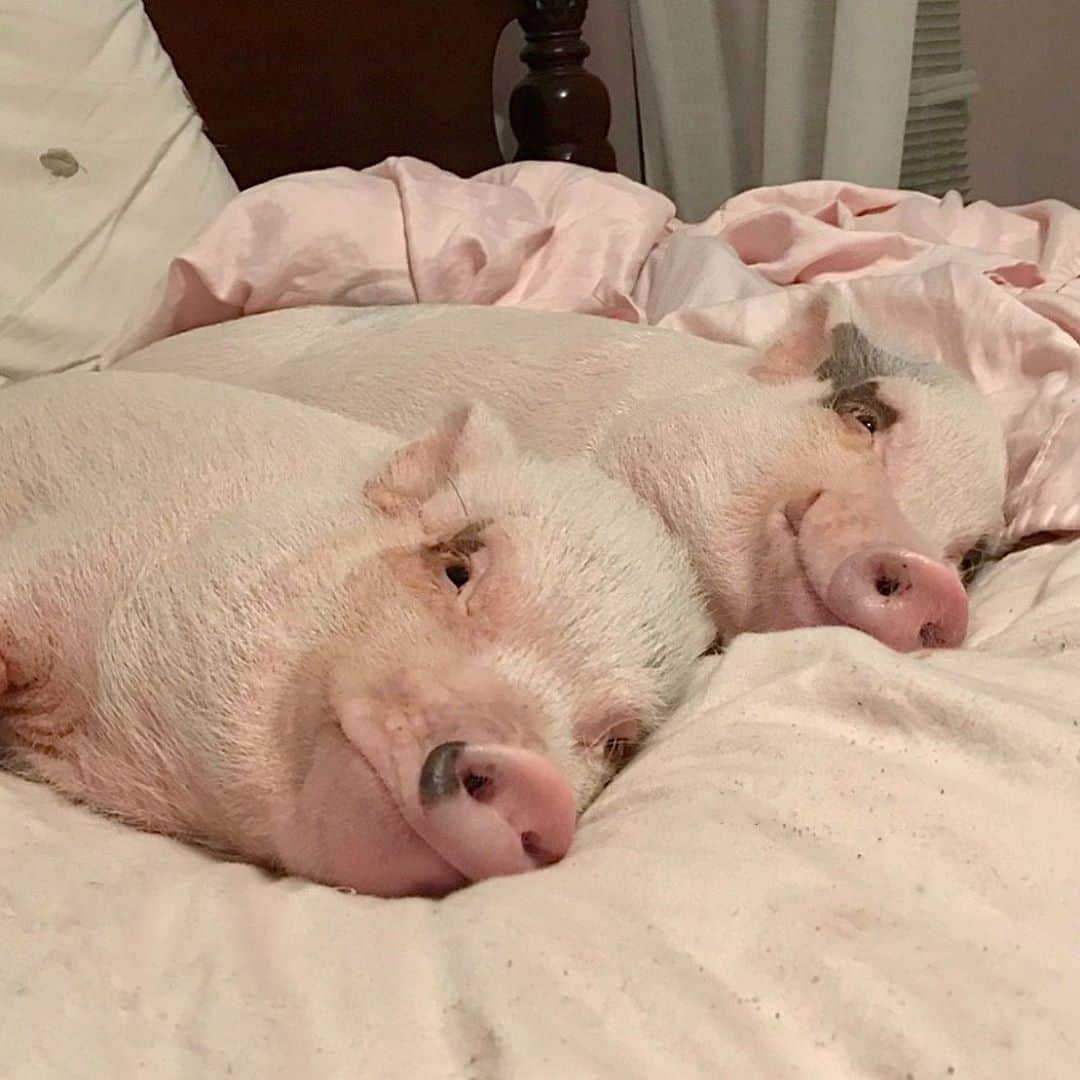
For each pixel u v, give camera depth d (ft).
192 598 1.86
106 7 3.93
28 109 3.68
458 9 5.19
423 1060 1.17
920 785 1.50
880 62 4.82
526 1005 1.20
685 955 1.25
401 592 1.78
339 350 3.26
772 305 3.34
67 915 1.45
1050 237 4.06
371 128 5.08
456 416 2.11
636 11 5.90
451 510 1.93
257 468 2.14
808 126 5.25
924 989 1.19
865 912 1.30
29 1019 1.24
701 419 2.58
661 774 1.66
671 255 4.00
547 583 1.82
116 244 3.76
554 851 1.54
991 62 6.06
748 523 2.44
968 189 6.18
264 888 1.58
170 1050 1.21
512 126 5.44
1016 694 1.69
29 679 2.05
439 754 1.51
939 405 2.60
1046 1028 1.15
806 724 1.66
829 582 2.19
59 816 1.87
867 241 4.00
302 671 1.73
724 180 5.73
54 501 2.24
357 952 1.35
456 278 3.83
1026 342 3.00
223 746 1.73
